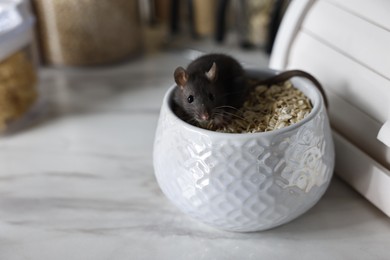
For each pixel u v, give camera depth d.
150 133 0.57
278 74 0.47
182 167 0.41
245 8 0.69
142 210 0.46
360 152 0.44
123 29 0.70
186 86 0.45
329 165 0.42
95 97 0.64
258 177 0.39
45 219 0.46
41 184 0.50
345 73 0.46
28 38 0.60
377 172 0.43
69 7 0.66
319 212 0.45
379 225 0.44
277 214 0.41
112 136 0.57
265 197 0.40
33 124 0.59
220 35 0.71
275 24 0.65
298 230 0.44
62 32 0.68
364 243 0.42
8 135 0.57
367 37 0.44
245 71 0.48
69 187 0.49
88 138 0.56
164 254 0.42
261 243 0.43
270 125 0.42
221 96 0.45
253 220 0.41
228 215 0.41
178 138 0.41
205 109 0.43
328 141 0.42
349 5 0.47
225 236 0.43
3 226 0.45
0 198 0.48
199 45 0.73
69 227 0.45
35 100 0.62
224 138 0.38
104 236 0.44
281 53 0.53
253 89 0.46
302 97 0.44
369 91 0.44
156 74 0.69
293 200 0.41
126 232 0.44
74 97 0.64
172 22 0.74
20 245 0.43
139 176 0.50
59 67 0.71
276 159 0.39
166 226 0.45
